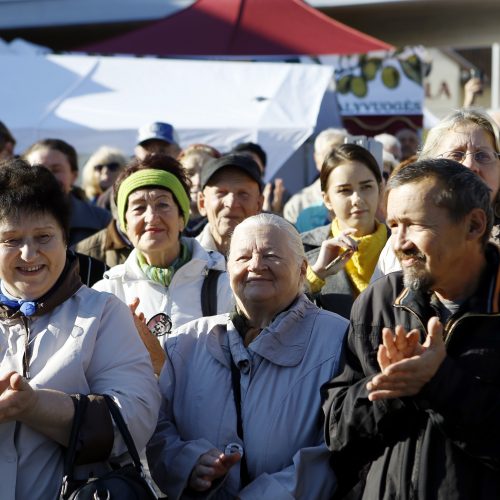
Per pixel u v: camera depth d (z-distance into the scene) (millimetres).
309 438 5344
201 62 16578
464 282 4613
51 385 5066
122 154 13773
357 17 24469
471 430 4359
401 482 4570
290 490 5109
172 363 5738
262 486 5160
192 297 6945
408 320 4730
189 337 5766
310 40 17453
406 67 19422
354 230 6988
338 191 7586
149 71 16531
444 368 4332
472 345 4473
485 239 4590
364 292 5023
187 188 7305
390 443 4750
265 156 12781
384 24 25031
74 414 4926
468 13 23781
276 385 5430
